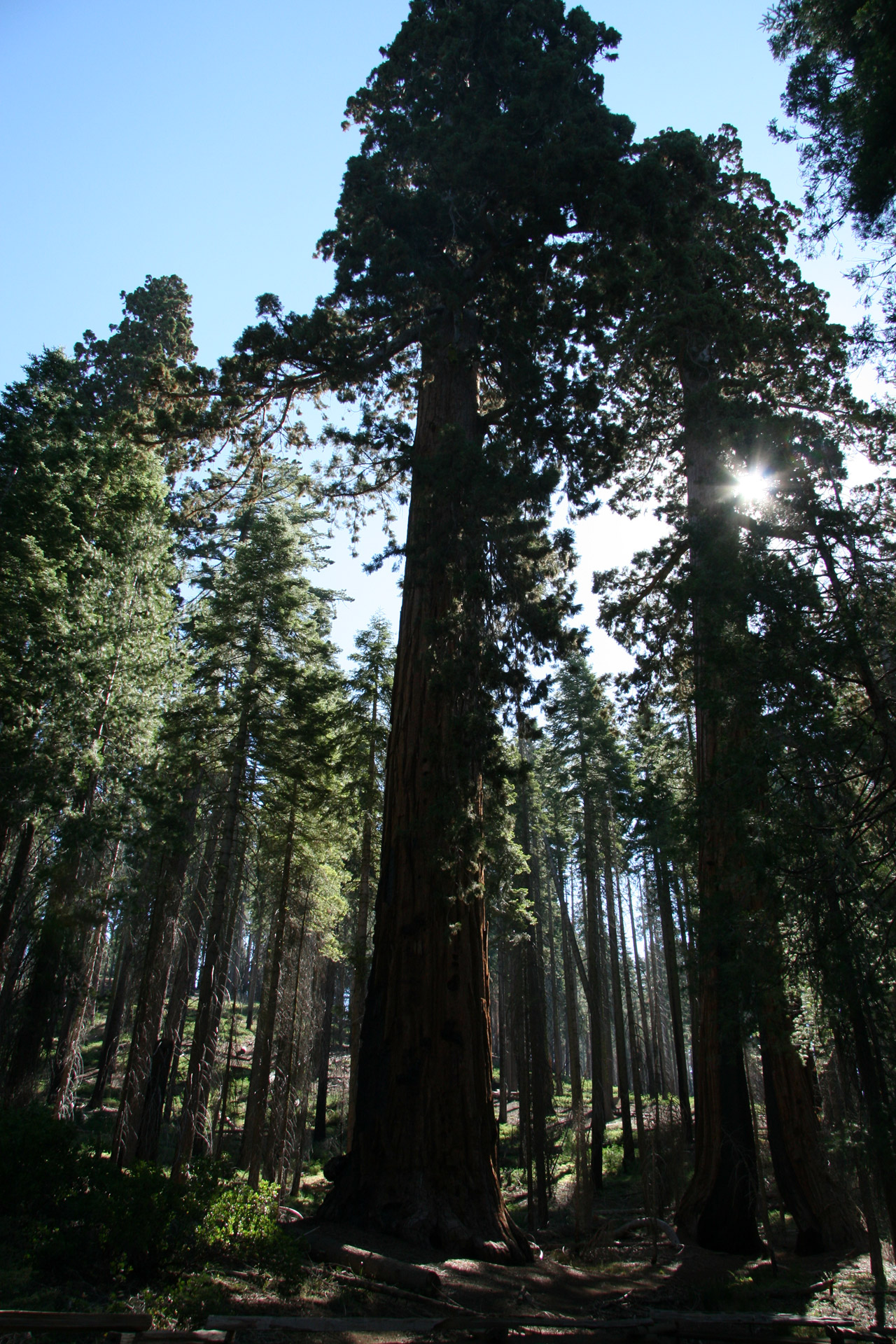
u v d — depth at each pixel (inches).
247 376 619.8
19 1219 299.9
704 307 585.0
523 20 668.7
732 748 368.5
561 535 570.3
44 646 612.7
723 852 529.7
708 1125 587.5
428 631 495.2
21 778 565.9
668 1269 490.9
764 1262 512.1
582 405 577.6
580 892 1582.2
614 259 590.2
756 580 368.2
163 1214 305.0
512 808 705.0
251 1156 751.1
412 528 570.9
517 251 633.0
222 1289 294.2
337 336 604.1
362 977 816.3
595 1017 1031.6
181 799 702.5
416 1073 451.2
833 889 328.2
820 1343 265.7
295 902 852.0
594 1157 927.7
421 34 699.4
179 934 725.9
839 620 351.3
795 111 361.7
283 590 798.5
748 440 430.3
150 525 753.0
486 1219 429.1
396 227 623.2
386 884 502.9
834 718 349.7
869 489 394.0
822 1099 621.0
